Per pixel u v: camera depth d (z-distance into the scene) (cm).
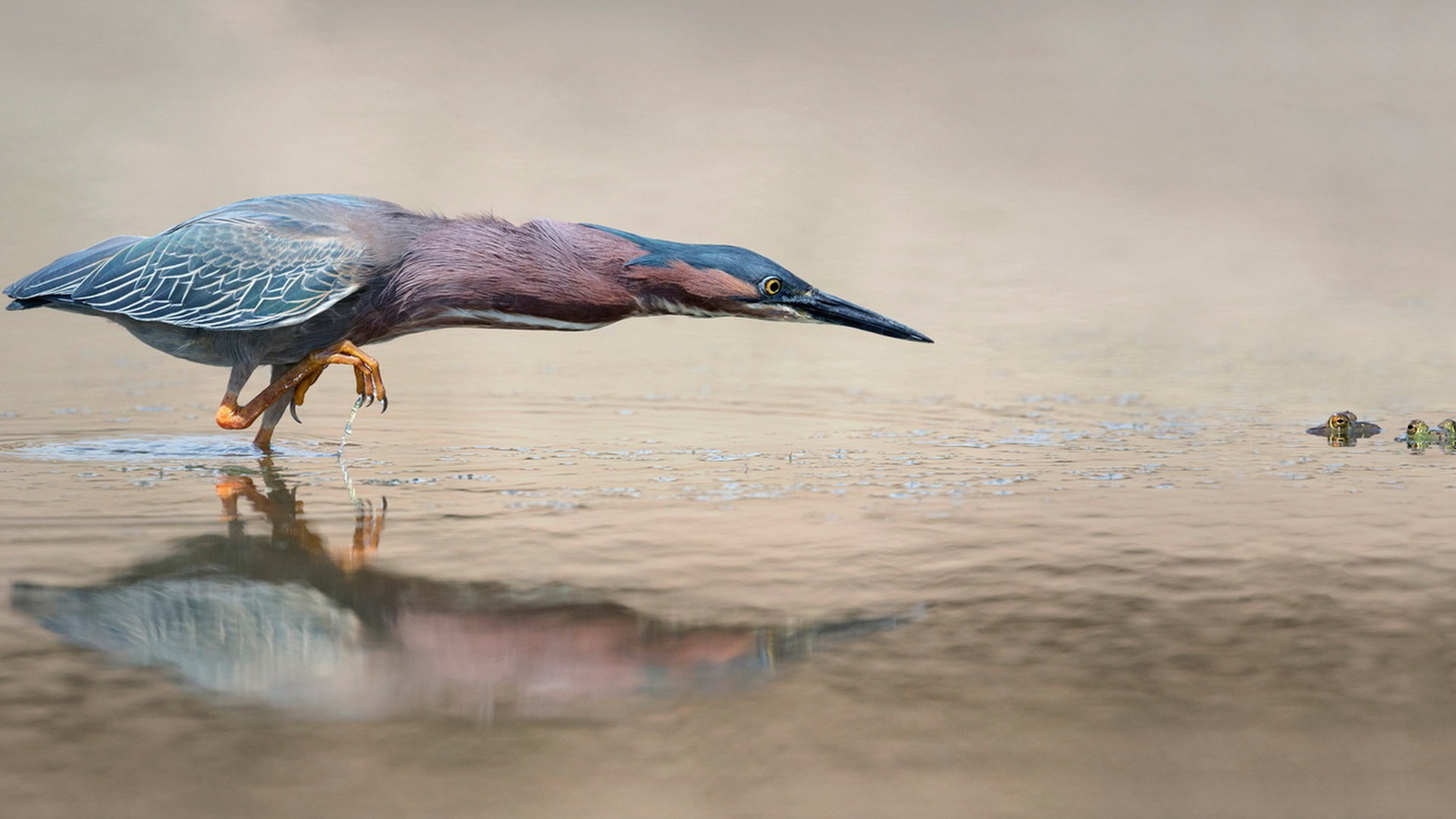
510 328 1452
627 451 1488
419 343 2300
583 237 1427
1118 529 1141
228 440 1544
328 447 1507
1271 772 679
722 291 1405
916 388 1952
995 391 1933
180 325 1409
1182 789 660
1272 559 1054
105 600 941
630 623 904
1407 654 848
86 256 1457
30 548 1065
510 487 1298
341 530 1126
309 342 1465
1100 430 1636
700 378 2028
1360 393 1909
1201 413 1762
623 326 2448
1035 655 845
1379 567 1031
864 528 1141
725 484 1316
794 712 755
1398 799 649
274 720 739
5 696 767
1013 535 1123
